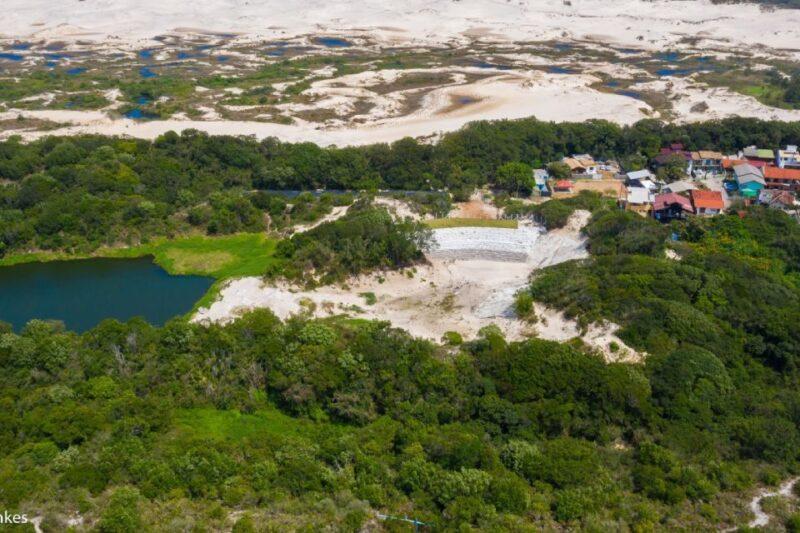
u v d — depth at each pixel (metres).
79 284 91.94
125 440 52.59
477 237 98.56
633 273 77.38
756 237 95.12
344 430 58.22
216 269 94.81
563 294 74.56
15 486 45.22
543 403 58.62
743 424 56.62
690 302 74.12
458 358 64.75
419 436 54.09
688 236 97.81
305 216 105.56
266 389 64.06
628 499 48.84
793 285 84.12
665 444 54.81
